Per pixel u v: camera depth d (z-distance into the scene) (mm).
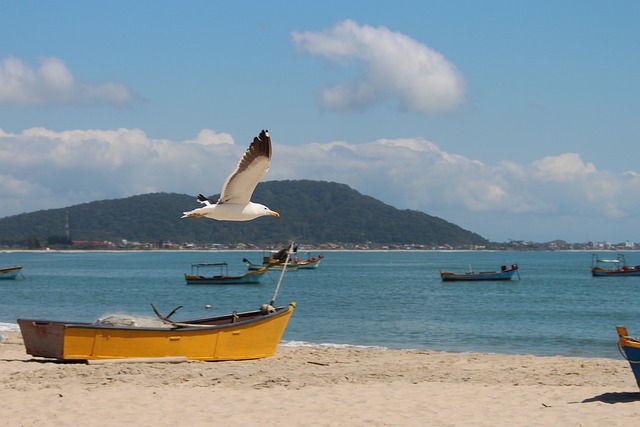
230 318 23391
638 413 13742
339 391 16344
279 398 15492
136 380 17609
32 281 92438
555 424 13031
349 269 134000
